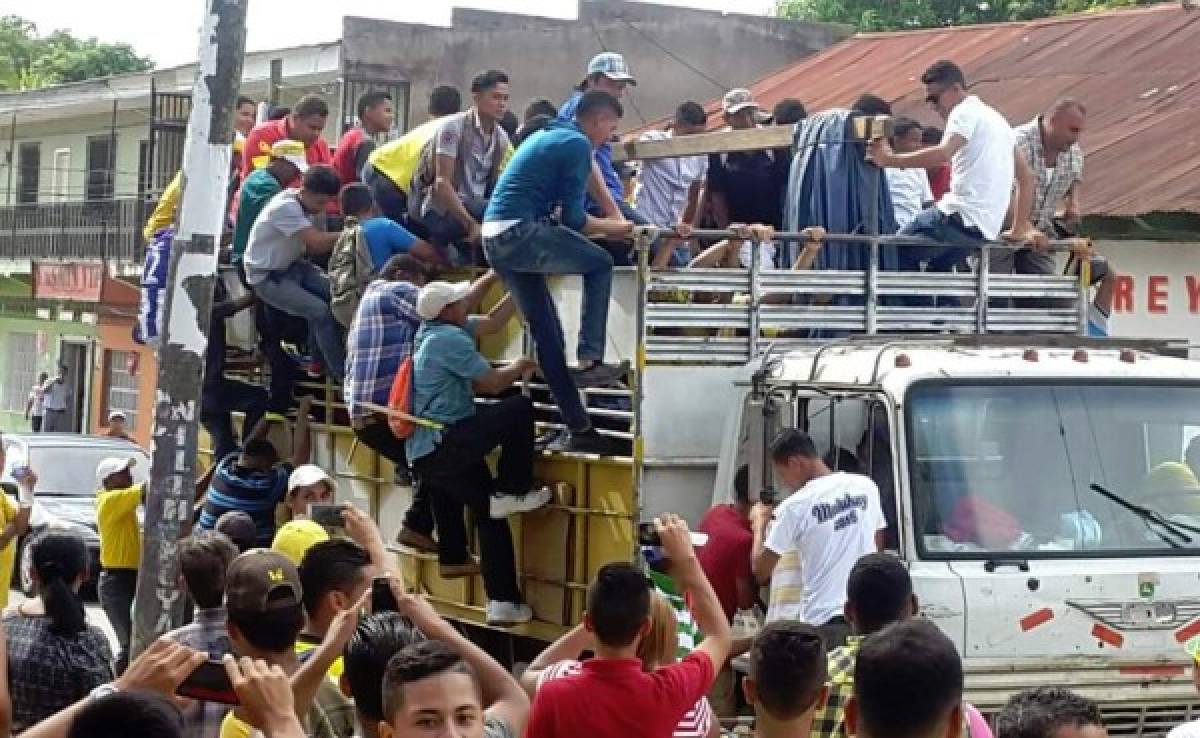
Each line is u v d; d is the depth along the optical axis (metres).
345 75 24.19
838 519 7.66
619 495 8.47
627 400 8.78
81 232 35.03
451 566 9.34
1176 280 14.94
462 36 24.77
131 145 35.88
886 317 9.38
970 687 7.57
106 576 11.94
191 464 7.49
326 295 11.02
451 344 8.95
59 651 7.08
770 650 4.98
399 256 9.92
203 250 7.47
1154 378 8.24
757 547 8.00
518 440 8.97
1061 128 11.07
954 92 11.22
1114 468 8.05
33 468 20.72
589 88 11.18
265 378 12.21
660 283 8.55
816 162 9.77
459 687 4.23
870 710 4.08
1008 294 9.84
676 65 25.81
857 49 23.77
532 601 9.07
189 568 6.34
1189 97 16.67
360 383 9.55
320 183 10.91
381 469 10.29
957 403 7.90
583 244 8.79
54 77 50.91
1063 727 4.55
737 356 8.80
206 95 7.46
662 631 5.83
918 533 7.70
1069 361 8.26
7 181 40.16
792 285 9.01
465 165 10.57
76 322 36.00
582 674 5.23
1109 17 20.06
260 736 4.74
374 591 5.35
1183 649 7.85
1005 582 7.64
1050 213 11.17
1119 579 7.78
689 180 11.51
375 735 4.79
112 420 22.95
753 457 8.30
